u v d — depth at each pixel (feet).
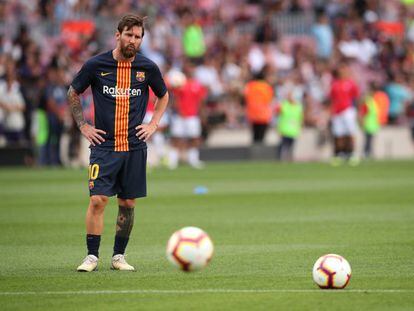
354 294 93.56
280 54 415.03
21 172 298.76
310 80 407.03
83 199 209.87
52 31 381.19
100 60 110.73
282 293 94.58
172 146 337.52
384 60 447.01
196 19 410.11
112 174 111.04
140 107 112.16
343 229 154.92
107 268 114.62
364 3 470.39
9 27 377.09
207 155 365.81
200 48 396.78
